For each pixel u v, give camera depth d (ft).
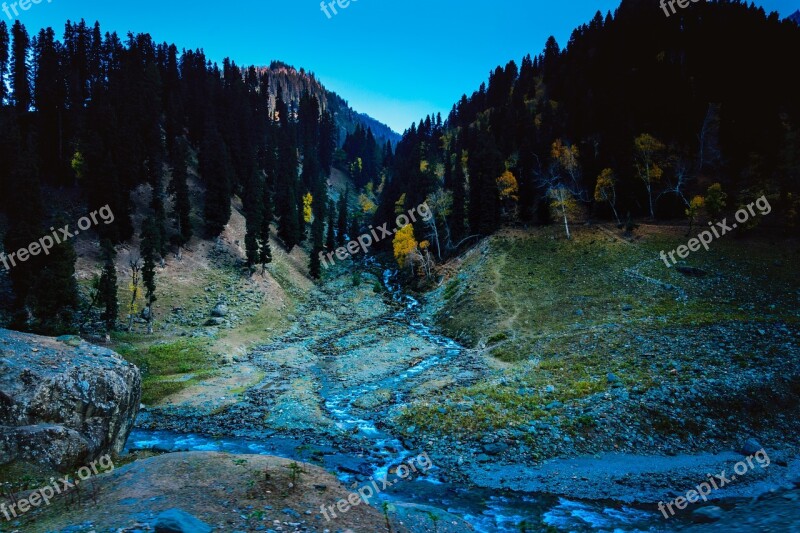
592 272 214.69
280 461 56.59
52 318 154.20
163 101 352.08
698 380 102.99
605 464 77.66
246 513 40.47
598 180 275.18
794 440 84.53
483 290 223.92
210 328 192.24
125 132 250.16
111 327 168.14
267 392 125.08
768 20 347.15
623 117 320.29
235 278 248.11
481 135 366.63
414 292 278.05
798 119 281.33
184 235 248.93
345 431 94.89
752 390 96.48
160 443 87.86
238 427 97.81
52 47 287.89
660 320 151.02
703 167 284.82
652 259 212.23
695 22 375.04
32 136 240.73
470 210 309.22
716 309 158.61
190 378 136.26
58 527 36.24
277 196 375.86
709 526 54.60
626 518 59.16
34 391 56.59
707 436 85.66
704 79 325.21
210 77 419.13
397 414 101.81
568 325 169.78
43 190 242.37
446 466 77.15
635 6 424.87
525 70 518.78
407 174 420.36
